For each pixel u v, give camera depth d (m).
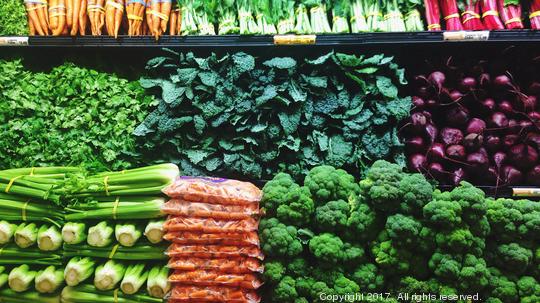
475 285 2.08
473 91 2.54
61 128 2.62
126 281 2.16
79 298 2.23
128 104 2.60
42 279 2.21
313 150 2.52
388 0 2.74
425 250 2.12
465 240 2.06
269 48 2.62
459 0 2.73
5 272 2.34
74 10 2.59
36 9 2.65
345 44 2.49
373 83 2.52
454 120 2.57
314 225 2.25
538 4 2.66
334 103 2.50
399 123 2.55
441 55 2.65
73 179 2.24
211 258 2.18
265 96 2.44
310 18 2.77
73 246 2.24
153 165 2.43
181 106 2.55
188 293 2.15
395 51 2.64
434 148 2.50
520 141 2.52
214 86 2.48
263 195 2.27
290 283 2.18
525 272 2.22
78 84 2.63
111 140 2.59
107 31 2.72
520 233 2.15
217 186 2.22
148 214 2.18
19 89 2.63
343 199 2.26
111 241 2.23
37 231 2.26
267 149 2.52
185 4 2.74
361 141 2.51
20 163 2.59
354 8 2.74
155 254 2.21
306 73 2.57
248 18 2.68
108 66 2.82
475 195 2.08
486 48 2.60
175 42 2.56
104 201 2.26
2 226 2.25
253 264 2.17
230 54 2.64
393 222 2.11
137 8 2.64
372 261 2.25
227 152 2.54
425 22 2.83
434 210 2.06
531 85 2.60
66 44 2.61
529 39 2.41
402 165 2.44
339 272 2.19
